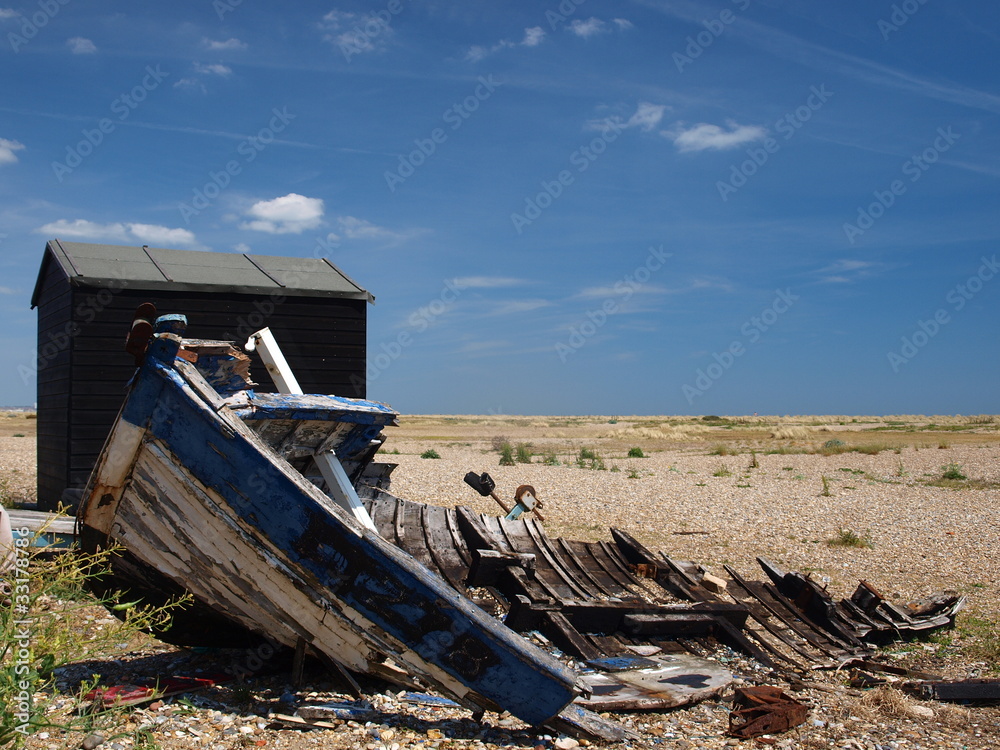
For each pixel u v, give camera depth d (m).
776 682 6.93
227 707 5.29
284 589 5.38
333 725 5.09
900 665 7.63
